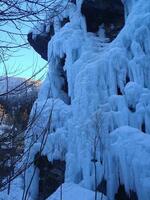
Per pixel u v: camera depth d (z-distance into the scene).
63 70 15.06
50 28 15.86
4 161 3.78
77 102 12.29
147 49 11.17
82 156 11.38
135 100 10.76
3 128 3.87
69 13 15.02
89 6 14.20
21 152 4.02
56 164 13.09
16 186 11.95
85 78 12.16
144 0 11.89
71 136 12.33
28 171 13.46
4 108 3.91
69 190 9.55
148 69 11.02
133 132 9.73
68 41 14.04
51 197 9.55
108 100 11.45
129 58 11.62
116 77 11.66
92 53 13.39
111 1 13.98
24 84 3.93
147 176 8.64
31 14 3.66
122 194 9.94
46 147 13.12
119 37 12.03
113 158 9.98
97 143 10.55
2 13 3.57
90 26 14.54
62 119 13.30
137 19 11.53
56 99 14.11
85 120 11.76
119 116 10.86
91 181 10.84
